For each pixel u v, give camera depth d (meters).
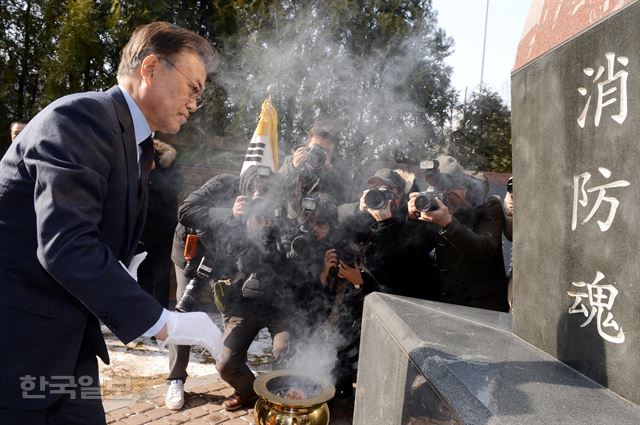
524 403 1.10
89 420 1.66
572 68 1.43
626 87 1.21
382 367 1.90
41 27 6.33
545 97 1.57
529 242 1.64
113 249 1.51
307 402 1.91
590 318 1.31
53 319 1.43
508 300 2.98
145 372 3.72
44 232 1.23
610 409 1.09
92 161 1.34
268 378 2.10
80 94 1.43
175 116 1.58
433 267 3.14
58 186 1.25
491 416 1.02
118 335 1.28
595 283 1.30
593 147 1.33
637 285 1.15
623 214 1.21
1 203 1.39
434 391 1.31
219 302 3.06
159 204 4.48
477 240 2.70
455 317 1.96
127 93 1.54
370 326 2.21
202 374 3.78
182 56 1.52
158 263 4.62
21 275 1.39
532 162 1.64
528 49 1.71
